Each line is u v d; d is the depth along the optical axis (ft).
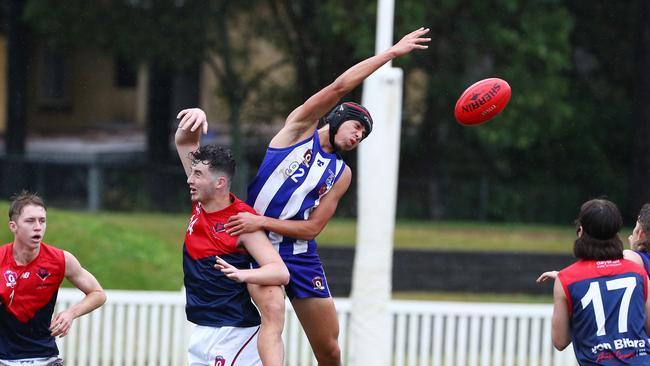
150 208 272.51
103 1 240.12
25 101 295.48
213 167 63.36
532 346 113.80
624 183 297.74
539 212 273.54
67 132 394.73
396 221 248.32
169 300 110.73
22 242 66.54
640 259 65.98
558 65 239.50
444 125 281.13
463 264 184.65
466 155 288.71
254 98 276.00
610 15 286.05
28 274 67.10
